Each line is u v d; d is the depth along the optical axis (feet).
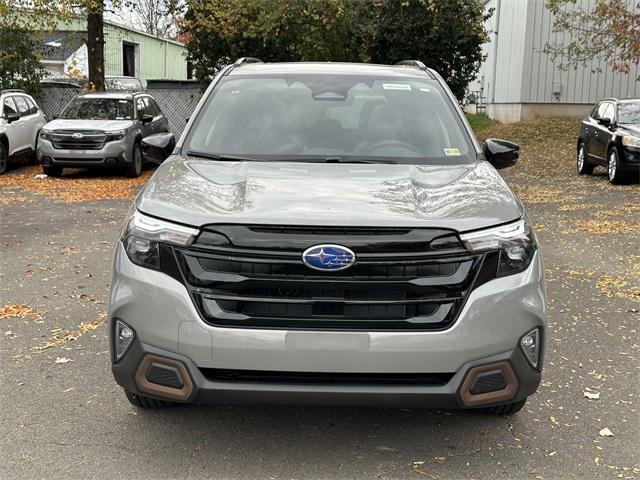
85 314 20.15
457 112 16.52
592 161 54.03
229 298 10.94
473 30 69.00
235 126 15.66
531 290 11.55
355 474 11.69
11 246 29.32
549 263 27.35
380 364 10.85
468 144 15.58
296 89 16.85
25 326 19.06
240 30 70.08
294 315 10.96
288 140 15.21
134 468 11.78
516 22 88.74
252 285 10.91
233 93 16.78
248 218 11.09
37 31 73.05
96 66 71.67
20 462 11.94
